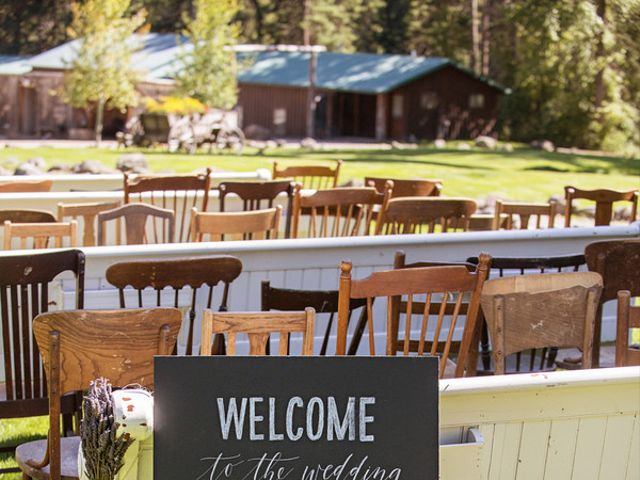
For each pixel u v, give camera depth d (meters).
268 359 3.69
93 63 35.88
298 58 50.12
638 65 36.66
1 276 4.99
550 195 22.47
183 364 3.66
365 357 3.72
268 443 3.68
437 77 46.16
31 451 4.70
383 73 46.06
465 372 6.36
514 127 47.34
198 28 39.06
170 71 43.66
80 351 4.19
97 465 3.66
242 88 48.84
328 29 58.78
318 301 5.65
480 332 6.25
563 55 39.66
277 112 48.16
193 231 7.61
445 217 8.79
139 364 4.26
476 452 4.11
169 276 5.39
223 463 3.65
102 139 42.47
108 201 10.03
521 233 8.02
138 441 3.77
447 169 27.19
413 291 5.17
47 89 43.28
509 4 48.84
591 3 26.62
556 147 44.59
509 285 5.14
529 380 4.14
